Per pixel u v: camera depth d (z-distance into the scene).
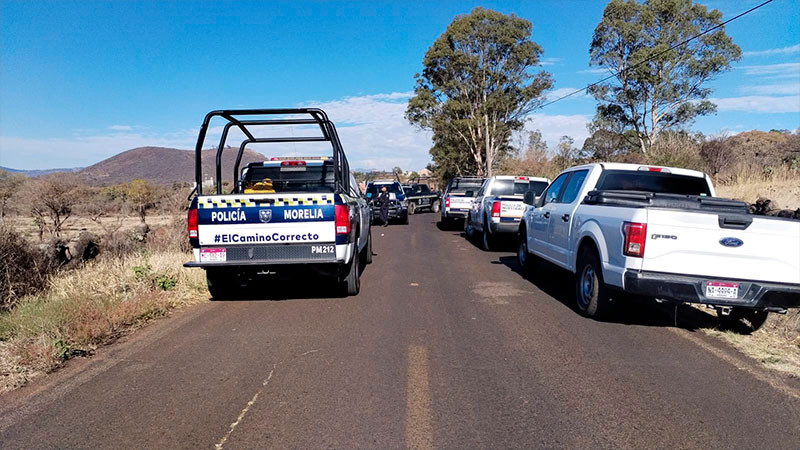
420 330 6.24
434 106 48.28
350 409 4.09
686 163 21.80
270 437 3.67
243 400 4.29
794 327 6.25
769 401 4.24
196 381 4.70
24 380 4.77
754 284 5.54
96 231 18.45
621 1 39.53
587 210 6.99
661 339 5.88
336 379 4.70
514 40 45.19
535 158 39.38
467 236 17.45
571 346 5.61
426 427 3.79
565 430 3.75
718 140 23.47
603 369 4.93
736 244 5.55
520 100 47.16
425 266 11.21
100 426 3.86
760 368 4.98
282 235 7.39
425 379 4.68
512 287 8.86
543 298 8.00
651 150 23.70
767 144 28.52
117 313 6.58
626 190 7.16
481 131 48.22
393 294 8.31
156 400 4.30
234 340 5.93
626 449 3.49
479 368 4.95
